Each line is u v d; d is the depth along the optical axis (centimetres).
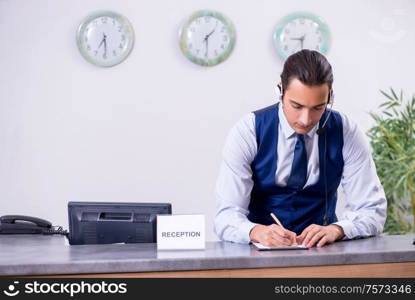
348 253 177
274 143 230
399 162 404
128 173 408
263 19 412
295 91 196
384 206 233
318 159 232
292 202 237
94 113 407
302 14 411
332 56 417
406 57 422
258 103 412
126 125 408
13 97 404
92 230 223
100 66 405
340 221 218
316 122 207
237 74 411
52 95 405
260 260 173
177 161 410
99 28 404
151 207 225
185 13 409
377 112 421
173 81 408
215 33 407
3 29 403
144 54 407
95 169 407
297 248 190
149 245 213
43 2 404
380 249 185
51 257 179
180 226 196
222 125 411
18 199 404
